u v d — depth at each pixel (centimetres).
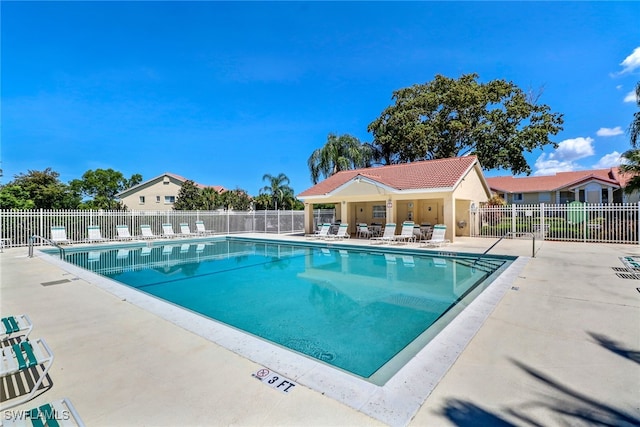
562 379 339
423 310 710
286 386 333
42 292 752
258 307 739
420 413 285
